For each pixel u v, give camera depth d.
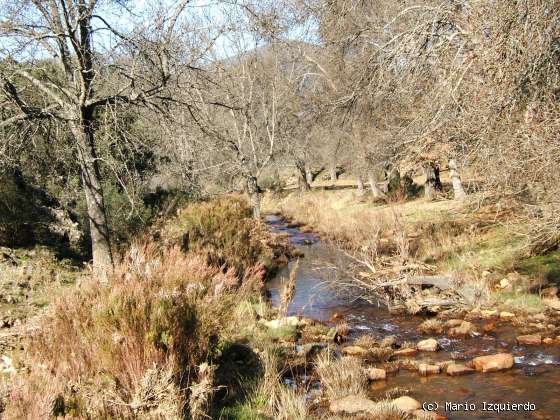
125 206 13.20
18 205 11.34
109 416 3.96
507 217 13.34
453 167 20.14
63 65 8.07
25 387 3.82
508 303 9.37
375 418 5.20
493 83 8.02
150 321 4.99
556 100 7.73
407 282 10.42
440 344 7.89
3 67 7.48
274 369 6.14
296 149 35.09
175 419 4.07
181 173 10.01
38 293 8.39
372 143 21.47
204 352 5.41
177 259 7.12
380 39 16.22
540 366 6.65
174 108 8.46
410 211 21.23
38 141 9.66
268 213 38.09
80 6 7.23
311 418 5.18
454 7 11.14
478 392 5.99
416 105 14.23
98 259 8.66
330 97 20.97
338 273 13.43
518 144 7.74
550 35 7.46
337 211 27.06
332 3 15.86
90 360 4.68
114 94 7.89
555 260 11.02
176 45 7.77
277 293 12.24
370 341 8.09
